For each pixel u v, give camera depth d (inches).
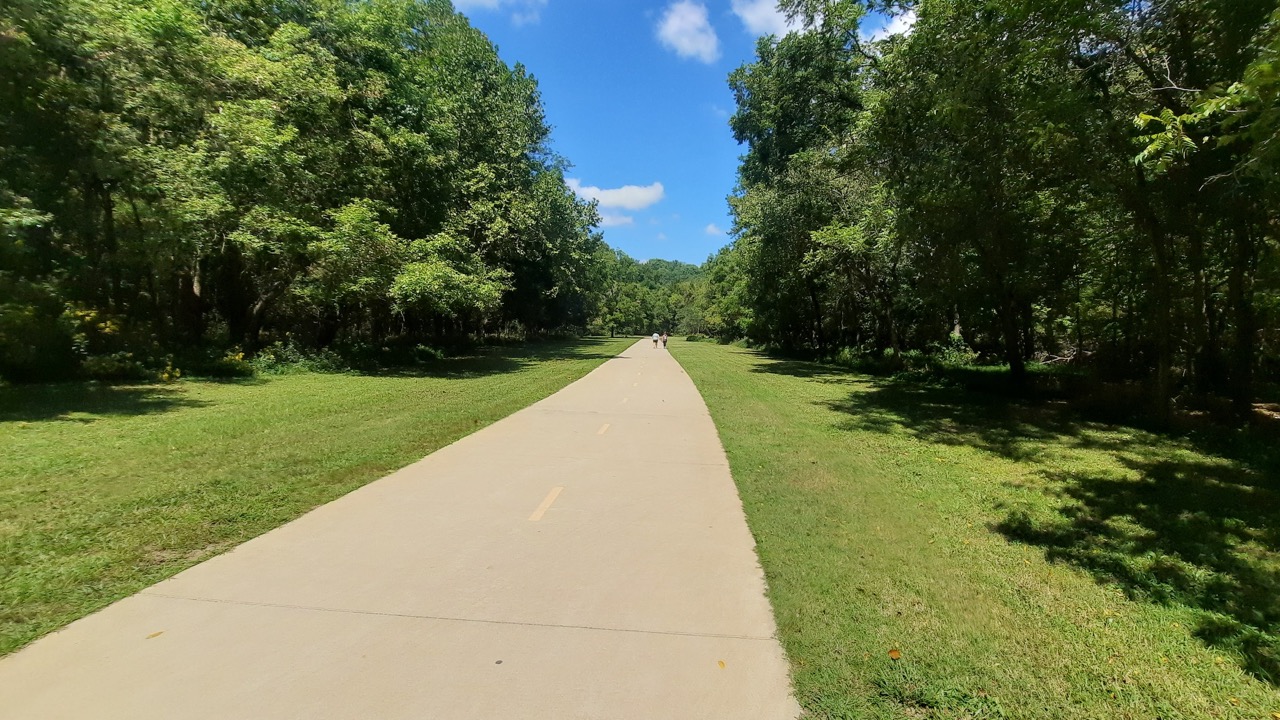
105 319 652.1
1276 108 181.8
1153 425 474.6
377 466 289.3
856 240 773.9
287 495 240.2
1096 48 377.4
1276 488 292.5
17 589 153.8
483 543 196.4
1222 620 155.2
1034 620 154.1
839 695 120.6
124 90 624.4
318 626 141.5
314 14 880.3
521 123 1282.0
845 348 1341.0
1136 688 126.1
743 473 297.4
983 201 506.6
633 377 829.2
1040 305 832.9
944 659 134.4
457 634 139.7
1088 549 207.3
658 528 214.7
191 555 180.1
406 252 877.2
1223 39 336.8
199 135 727.7
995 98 413.7
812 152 906.7
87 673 120.1
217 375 706.2
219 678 120.0
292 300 947.3
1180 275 516.7
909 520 232.7
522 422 426.9
